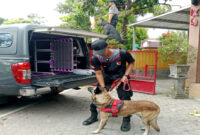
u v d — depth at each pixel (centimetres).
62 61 492
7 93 393
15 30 389
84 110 434
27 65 370
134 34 976
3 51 395
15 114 409
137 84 604
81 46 539
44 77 444
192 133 309
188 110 422
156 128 291
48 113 414
